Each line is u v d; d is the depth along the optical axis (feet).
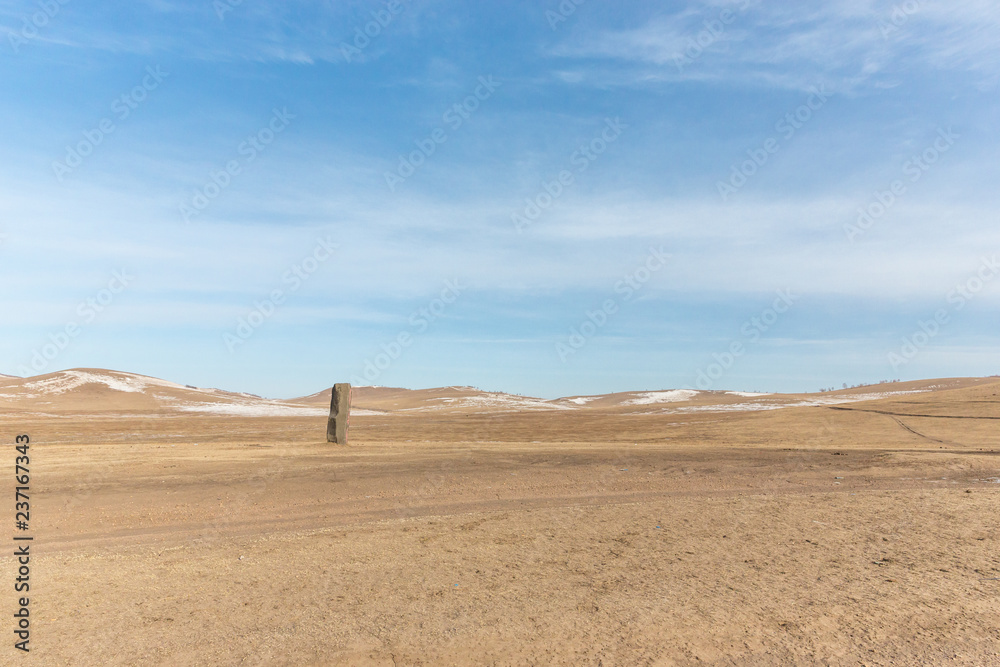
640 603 22.66
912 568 26.86
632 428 132.16
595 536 33.73
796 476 57.06
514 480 53.36
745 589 24.16
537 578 25.95
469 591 24.30
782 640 19.26
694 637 19.56
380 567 27.84
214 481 49.32
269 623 21.02
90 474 50.85
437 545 31.91
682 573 26.45
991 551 29.68
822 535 33.24
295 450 69.15
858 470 59.77
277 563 28.63
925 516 37.88
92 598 23.68
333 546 31.86
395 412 298.76
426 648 18.95
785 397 358.02
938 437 92.27
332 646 19.12
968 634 19.61
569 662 17.95
